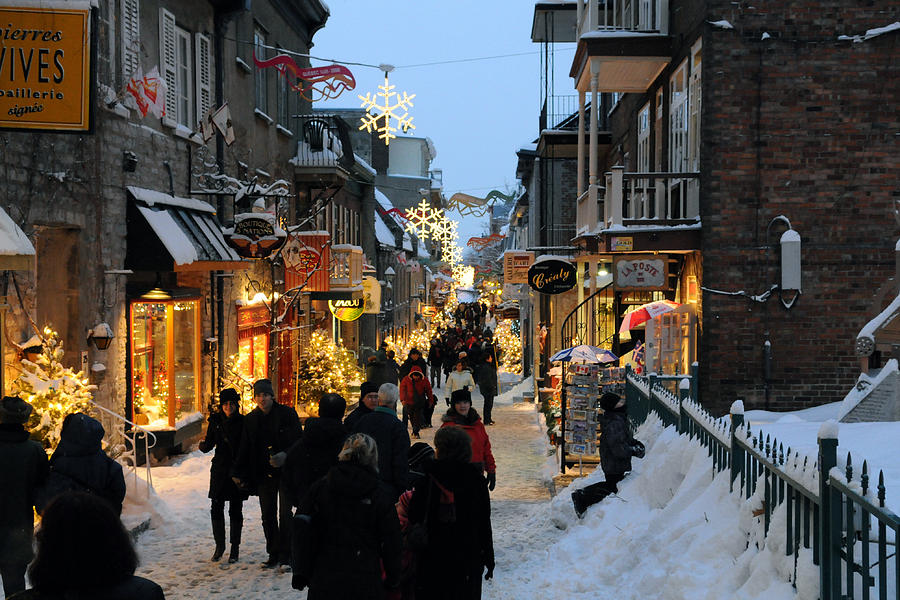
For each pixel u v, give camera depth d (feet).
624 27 66.39
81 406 32.60
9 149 32.12
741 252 45.39
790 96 45.03
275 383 66.90
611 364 48.78
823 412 42.65
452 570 18.20
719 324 45.47
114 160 40.70
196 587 25.29
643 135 67.00
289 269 70.03
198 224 49.11
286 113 75.36
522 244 144.66
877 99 44.80
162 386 45.44
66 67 28.22
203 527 33.14
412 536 17.87
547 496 40.04
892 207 44.88
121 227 41.65
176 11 49.06
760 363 45.34
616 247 46.75
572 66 64.80
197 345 49.37
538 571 25.16
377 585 16.28
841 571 14.49
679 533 21.49
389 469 23.67
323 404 24.03
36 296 36.94
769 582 16.25
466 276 222.48
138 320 44.19
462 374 65.92
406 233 155.33
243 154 61.16
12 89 28.19
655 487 26.86
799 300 45.21
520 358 128.57
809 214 45.14
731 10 45.09
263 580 25.91
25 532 20.67
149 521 32.22
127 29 41.93
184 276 51.83
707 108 45.24
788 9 44.91
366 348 108.58
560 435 45.52
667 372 48.06
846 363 45.01
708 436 24.54
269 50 69.82
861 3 44.73
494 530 32.53
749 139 45.21
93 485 21.66
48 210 34.88
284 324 69.82
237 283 58.59
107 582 8.18
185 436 46.42
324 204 76.23
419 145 190.39
